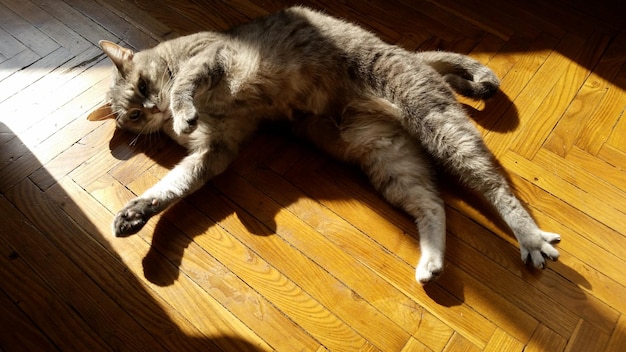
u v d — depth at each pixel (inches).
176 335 50.0
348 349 48.8
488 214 57.2
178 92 55.5
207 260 54.8
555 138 62.5
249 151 64.2
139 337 49.9
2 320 51.1
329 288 52.4
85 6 78.4
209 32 63.6
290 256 54.7
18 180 61.2
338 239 55.7
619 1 76.8
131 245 56.0
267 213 58.2
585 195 57.9
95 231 57.0
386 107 58.7
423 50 72.4
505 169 60.1
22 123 66.3
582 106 65.4
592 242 54.6
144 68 60.4
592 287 51.7
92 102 68.4
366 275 53.1
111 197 59.9
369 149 59.5
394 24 75.4
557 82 68.0
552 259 51.2
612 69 69.2
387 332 49.6
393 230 56.2
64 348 49.4
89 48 73.5
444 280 52.6
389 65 58.1
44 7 78.3
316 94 61.5
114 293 52.7
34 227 57.3
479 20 75.5
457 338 49.0
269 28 60.8
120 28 75.7
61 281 53.5
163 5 78.3
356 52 59.1
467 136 54.7
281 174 61.7
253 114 63.3
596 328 49.3
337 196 59.4
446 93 57.8
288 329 50.1
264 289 52.6
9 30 75.5
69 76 70.8
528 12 76.1
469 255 54.2
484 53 71.7
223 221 57.7
